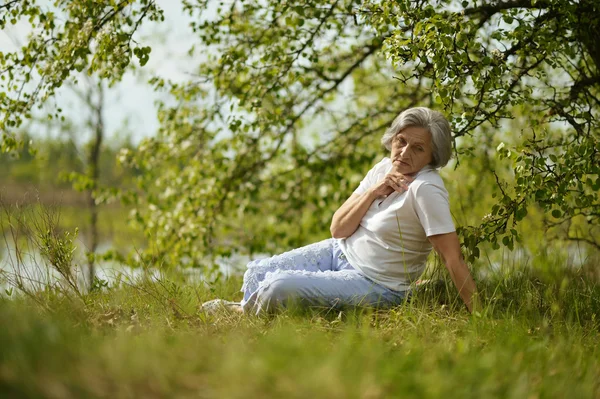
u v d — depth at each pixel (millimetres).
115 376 2002
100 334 2832
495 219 3883
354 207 3686
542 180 3838
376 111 7258
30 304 3279
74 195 11242
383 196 3641
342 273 3604
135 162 7617
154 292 3773
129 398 1925
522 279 4086
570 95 4781
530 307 3584
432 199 3404
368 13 4523
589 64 5344
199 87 6801
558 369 2656
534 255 4773
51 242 3713
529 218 6785
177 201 7656
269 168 7668
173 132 7270
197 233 7293
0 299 3281
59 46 5215
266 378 2039
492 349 2826
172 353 2293
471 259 3875
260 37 6242
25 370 1917
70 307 3180
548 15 4258
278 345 2350
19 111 5281
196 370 2166
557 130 6016
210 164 7414
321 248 3893
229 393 1960
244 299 3711
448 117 3975
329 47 6355
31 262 3709
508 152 3865
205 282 4910
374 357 2332
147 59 4598
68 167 12141
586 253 5125
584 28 4469
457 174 8023
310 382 1978
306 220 7918
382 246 3561
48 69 5012
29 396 1853
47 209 3805
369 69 7312
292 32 6066
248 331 3076
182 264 7012
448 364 2543
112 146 13406
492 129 6867
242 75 6438
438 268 3867
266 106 6262
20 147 5500
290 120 7168
